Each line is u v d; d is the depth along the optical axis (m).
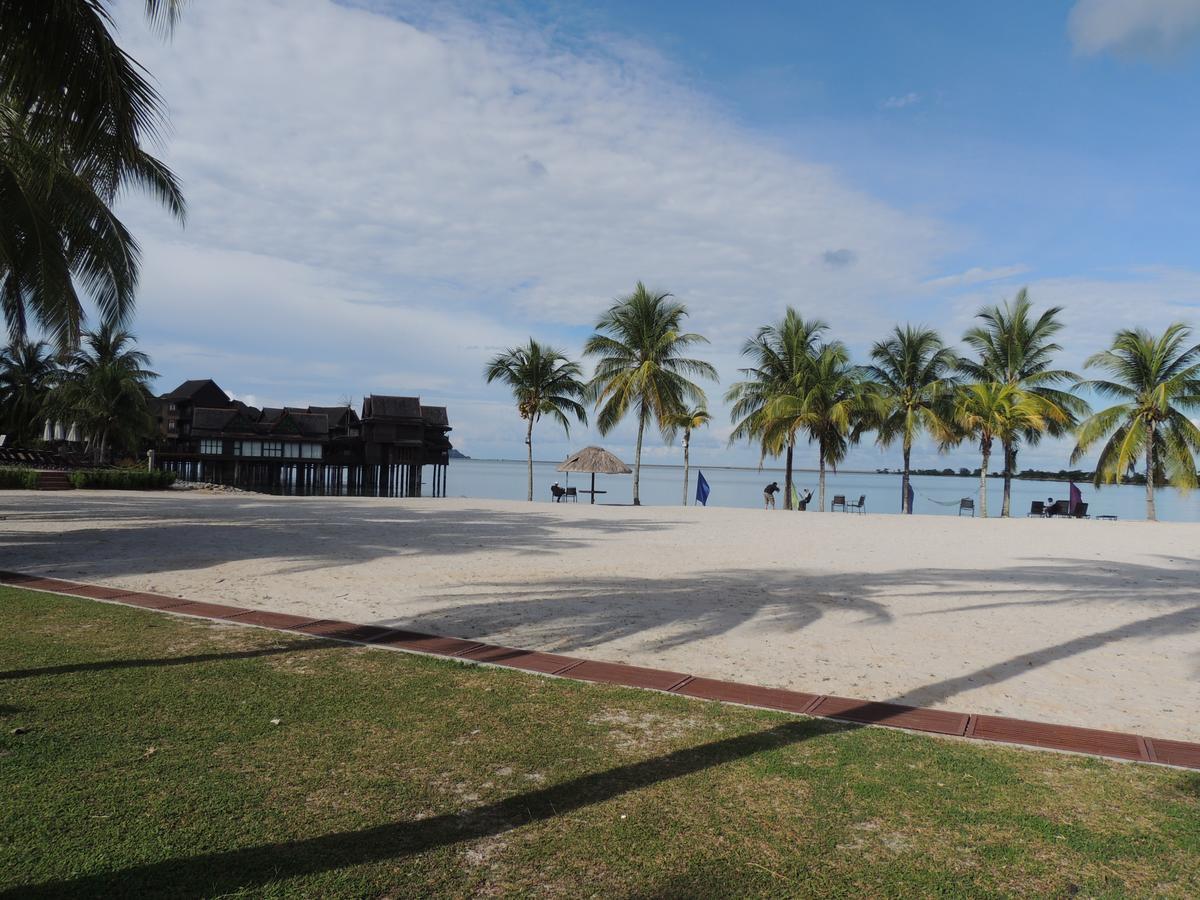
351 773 3.79
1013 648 7.03
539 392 39.25
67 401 43.59
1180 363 29.80
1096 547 17.44
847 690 5.60
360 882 2.80
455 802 3.51
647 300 34.69
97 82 6.73
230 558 11.75
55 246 12.19
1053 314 34.28
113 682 5.11
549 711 4.82
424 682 5.37
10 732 4.14
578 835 3.22
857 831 3.32
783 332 37.00
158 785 3.56
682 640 7.08
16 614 7.18
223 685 5.13
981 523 27.12
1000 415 33.41
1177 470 30.42
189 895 2.67
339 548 13.55
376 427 62.19
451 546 14.52
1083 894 2.86
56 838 3.04
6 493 27.42
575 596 9.27
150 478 34.62
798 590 10.13
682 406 35.66
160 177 12.91
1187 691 5.71
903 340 37.28
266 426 60.97
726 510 31.97
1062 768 4.10
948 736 4.61
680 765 4.00
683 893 2.80
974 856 3.13
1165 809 3.59
